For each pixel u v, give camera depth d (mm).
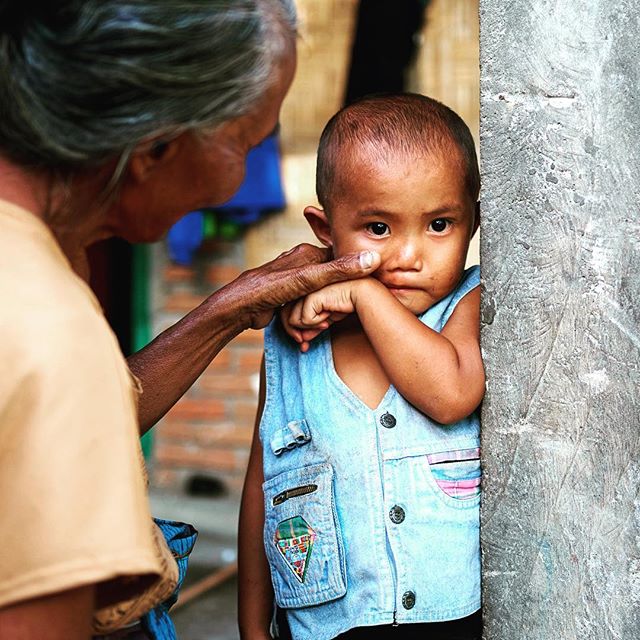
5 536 917
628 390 1346
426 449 1454
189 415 4758
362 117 1474
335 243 1519
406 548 1438
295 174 4457
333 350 1552
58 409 932
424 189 1421
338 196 1479
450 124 1472
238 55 1049
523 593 1420
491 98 1383
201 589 3555
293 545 1498
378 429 1467
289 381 1579
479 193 1502
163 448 4801
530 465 1404
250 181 4395
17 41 985
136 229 1196
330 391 1512
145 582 1022
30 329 945
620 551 1363
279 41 1112
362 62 4227
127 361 1509
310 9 4254
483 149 1394
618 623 1368
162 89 1014
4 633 916
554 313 1376
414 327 1406
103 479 941
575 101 1341
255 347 4676
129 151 1042
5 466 925
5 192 1032
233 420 4707
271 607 1679
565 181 1355
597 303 1354
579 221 1354
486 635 1450
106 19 982
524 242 1383
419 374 1394
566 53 1339
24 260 988
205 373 4738
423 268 1459
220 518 4414
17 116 987
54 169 1045
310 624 1500
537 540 1408
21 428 926
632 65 1310
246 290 1508
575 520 1386
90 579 914
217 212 4477
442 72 4211
